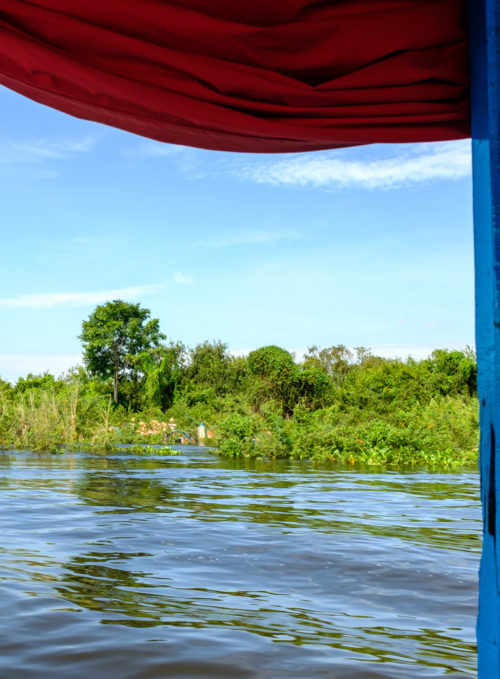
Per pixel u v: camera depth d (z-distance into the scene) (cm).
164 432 2919
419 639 338
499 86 211
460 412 2116
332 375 4959
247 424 1948
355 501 886
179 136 260
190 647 318
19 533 595
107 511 740
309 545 571
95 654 307
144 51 233
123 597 401
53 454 1834
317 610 387
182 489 992
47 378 3859
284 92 246
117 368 4800
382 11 237
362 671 292
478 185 223
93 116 252
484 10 216
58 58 227
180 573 464
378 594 425
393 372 3194
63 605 381
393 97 252
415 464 1736
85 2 224
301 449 1888
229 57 242
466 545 586
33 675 281
